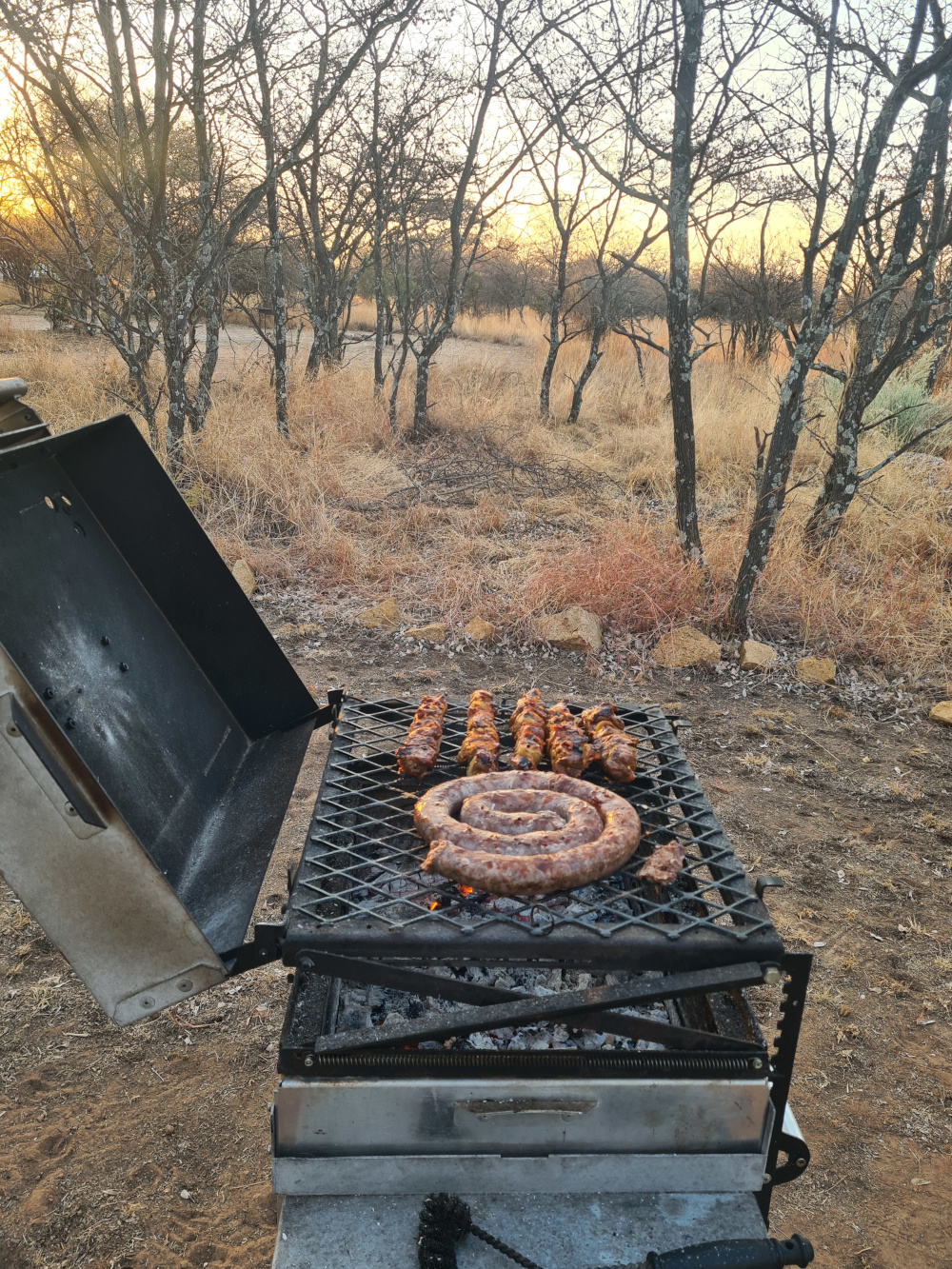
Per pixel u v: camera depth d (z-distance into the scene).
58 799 1.46
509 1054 1.72
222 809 2.29
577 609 6.54
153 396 10.33
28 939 3.52
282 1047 1.71
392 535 8.03
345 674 5.82
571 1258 1.70
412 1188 1.81
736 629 6.64
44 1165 2.62
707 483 9.94
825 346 15.34
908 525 7.76
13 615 1.79
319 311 13.30
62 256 9.55
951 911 3.84
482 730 2.58
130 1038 3.11
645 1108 1.76
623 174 10.88
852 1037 3.19
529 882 1.82
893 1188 2.65
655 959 1.73
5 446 2.06
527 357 20.23
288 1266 1.66
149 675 2.36
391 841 2.35
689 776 2.41
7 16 6.56
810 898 3.89
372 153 11.89
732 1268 1.61
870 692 5.99
